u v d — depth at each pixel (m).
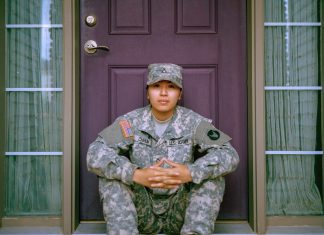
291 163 2.12
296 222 2.10
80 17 2.21
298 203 2.12
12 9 2.14
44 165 2.13
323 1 2.10
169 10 2.22
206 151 1.86
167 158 1.85
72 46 2.05
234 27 2.22
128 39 2.22
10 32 2.14
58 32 2.14
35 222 2.11
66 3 2.05
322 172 2.11
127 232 1.67
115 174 1.68
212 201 1.73
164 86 1.86
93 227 2.12
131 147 1.87
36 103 2.13
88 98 2.22
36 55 2.14
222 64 2.22
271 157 2.12
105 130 1.86
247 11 2.18
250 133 2.12
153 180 1.65
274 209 2.12
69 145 2.04
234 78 2.21
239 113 2.21
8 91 2.13
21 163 2.13
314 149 2.12
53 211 2.13
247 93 2.19
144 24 2.22
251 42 2.09
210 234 1.73
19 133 2.13
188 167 1.68
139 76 2.22
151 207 1.82
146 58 2.22
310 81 2.13
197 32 2.21
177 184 1.67
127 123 1.87
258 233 2.01
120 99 2.22
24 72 2.14
